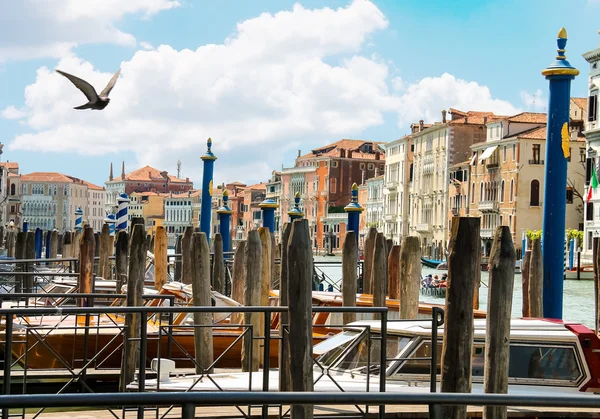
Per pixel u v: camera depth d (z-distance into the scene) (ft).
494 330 28.25
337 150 437.58
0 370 45.11
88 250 55.36
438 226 317.01
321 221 434.30
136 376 38.24
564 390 32.68
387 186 372.17
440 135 316.40
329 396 16.66
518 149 260.42
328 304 50.83
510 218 263.49
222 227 96.48
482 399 16.78
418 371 33.17
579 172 247.70
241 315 45.52
